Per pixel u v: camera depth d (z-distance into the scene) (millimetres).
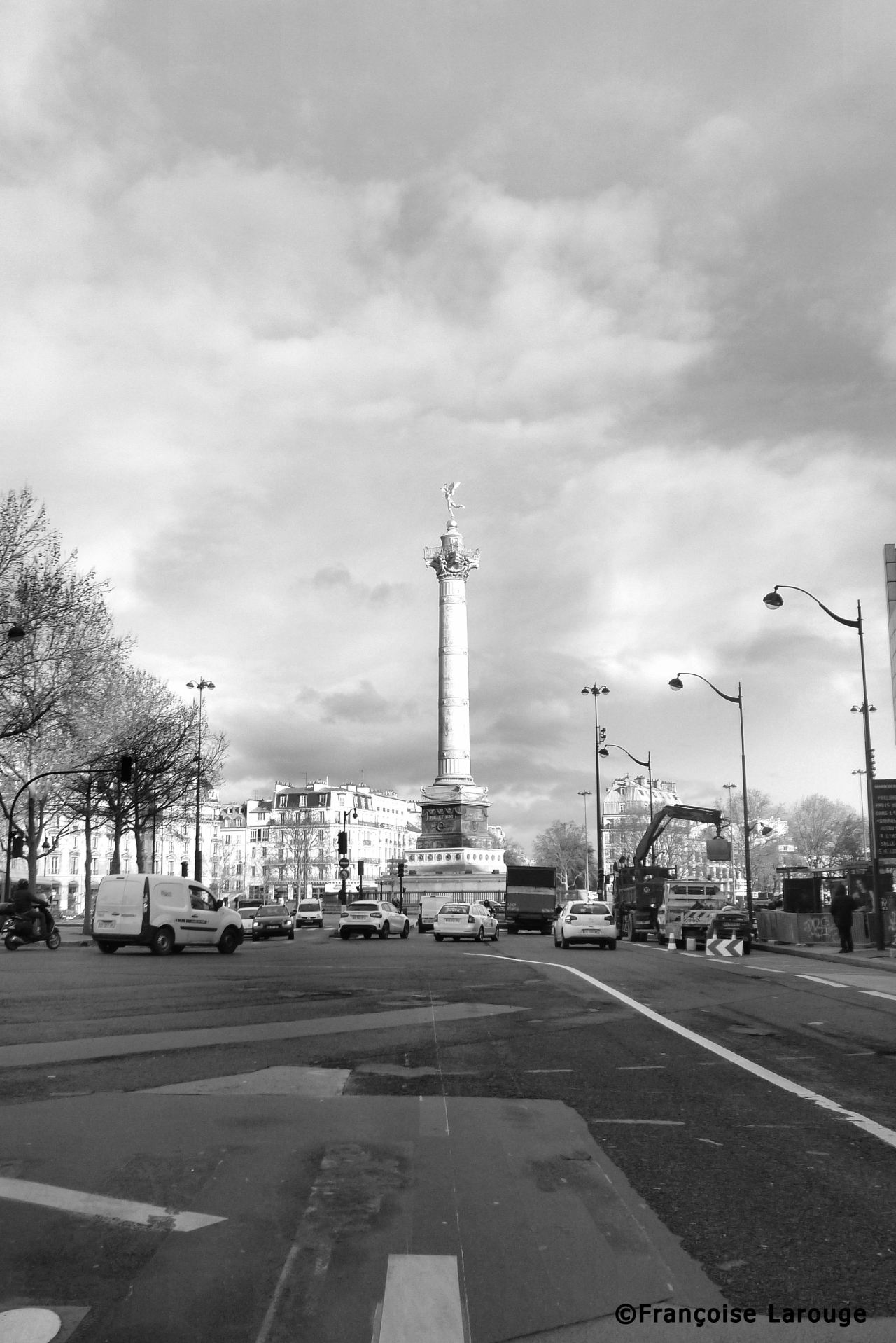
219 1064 11586
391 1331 4672
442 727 108500
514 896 69375
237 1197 6508
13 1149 7660
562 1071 11383
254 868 181250
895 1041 14188
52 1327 4656
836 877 44812
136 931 35469
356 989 21281
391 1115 8969
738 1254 5660
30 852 50688
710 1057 12555
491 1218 6180
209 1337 4582
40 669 49312
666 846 136750
